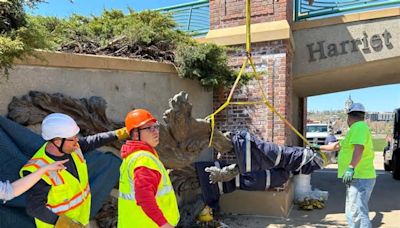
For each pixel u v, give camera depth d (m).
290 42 7.96
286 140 7.84
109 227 4.95
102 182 4.65
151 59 7.07
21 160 3.79
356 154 4.80
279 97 7.68
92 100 4.88
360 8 8.52
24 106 4.06
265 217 7.26
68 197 2.93
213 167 6.26
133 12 8.51
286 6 7.87
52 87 4.46
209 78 7.05
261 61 7.88
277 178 7.00
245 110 7.91
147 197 2.71
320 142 17.94
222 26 8.48
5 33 3.72
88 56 4.92
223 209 7.64
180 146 5.71
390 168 14.07
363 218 4.89
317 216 7.31
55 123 2.87
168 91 6.65
